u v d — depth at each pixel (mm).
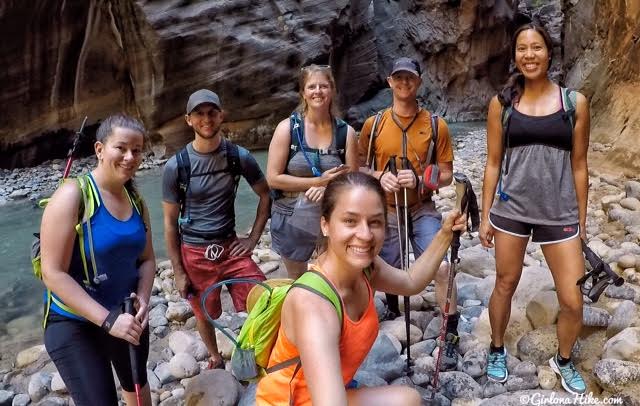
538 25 2596
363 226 1772
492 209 2902
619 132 7781
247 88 12180
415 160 3387
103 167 2336
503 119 2750
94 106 11719
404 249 3412
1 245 6730
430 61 18234
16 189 9570
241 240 3367
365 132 3521
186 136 12047
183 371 3492
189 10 11242
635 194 6004
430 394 2963
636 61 7789
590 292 2621
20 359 3924
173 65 11328
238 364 2035
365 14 15883
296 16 12711
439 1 17797
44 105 11109
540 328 3459
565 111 2592
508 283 2949
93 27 11062
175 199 3113
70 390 2311
